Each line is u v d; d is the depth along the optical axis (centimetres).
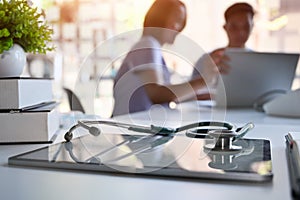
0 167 52
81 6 403
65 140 71
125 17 401
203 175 45
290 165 49
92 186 43
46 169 51
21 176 48
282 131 95
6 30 74
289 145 61
